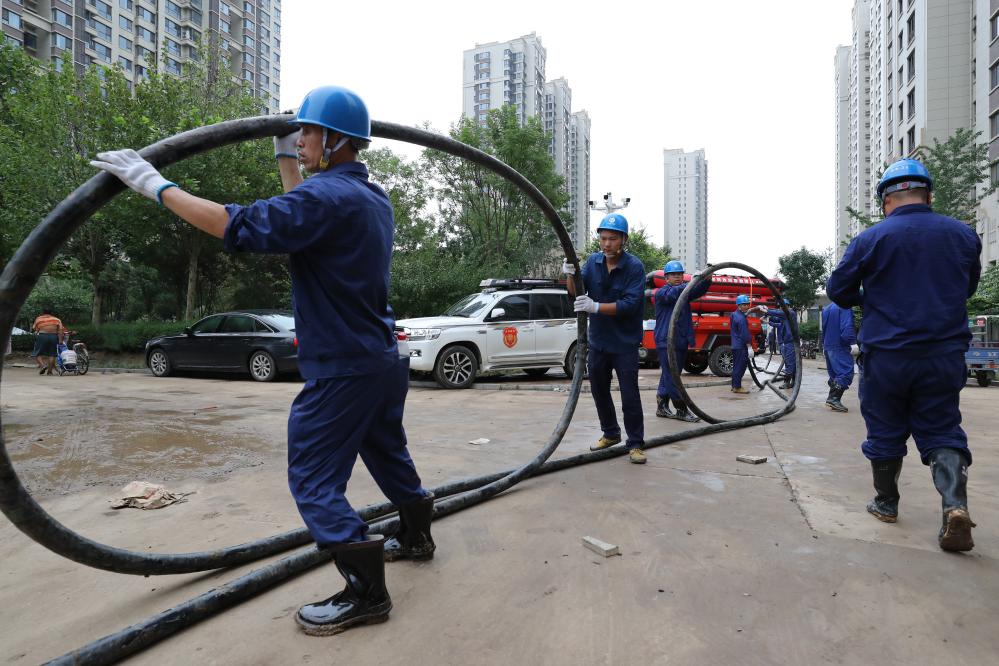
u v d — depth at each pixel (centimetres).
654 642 189
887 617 206
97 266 1869
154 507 332
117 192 179
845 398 861
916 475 399
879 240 288
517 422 631
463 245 2544
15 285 160
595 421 639
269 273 2194
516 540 279
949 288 275
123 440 528
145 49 6216
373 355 203
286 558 238
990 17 2714
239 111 1778
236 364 1151
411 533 252
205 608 204
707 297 1242
